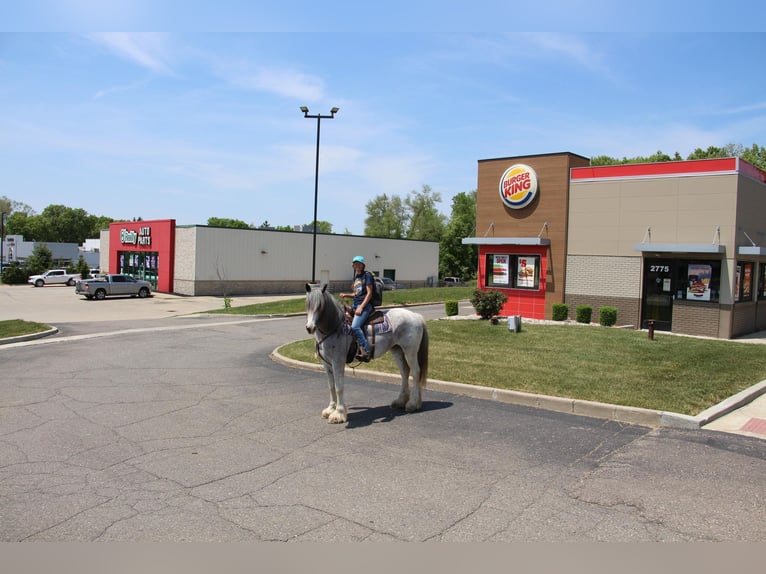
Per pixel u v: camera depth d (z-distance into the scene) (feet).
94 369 41.34
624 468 20.85
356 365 40.34
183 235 149.38
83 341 58.49
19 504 17.40
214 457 21.98
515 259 73.97
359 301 28.91
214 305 123.85
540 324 61.05
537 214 71.61
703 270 59.36
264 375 39.37
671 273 61.77
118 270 178.91
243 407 30.01
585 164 72.54
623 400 29.27
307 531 15.81
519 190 72.02
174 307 118.83
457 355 42.63
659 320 62.95
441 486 19.10
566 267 69.56
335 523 16.31
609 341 48.03
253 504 17.54
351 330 27.86
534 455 22.35
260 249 157.38
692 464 21.27
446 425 26.71
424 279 207.62
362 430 25.82
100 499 17.81
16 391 33.73
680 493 18.54
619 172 65.21
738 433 25.36
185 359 46.39
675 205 61.36
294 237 165.37
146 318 94.02
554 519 16.66
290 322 82.84
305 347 49.93
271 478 19.76
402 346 29.30
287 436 24.84
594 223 67.26
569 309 69.21
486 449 23.08
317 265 172.04
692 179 60.13
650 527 16.20
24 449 22.80
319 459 21.81
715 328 58.49
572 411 29.32
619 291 65.62
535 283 72.23
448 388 34.22
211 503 17.60
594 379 33.91
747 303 61.98
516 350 44.29
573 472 20.47
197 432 25.38
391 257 194.59
